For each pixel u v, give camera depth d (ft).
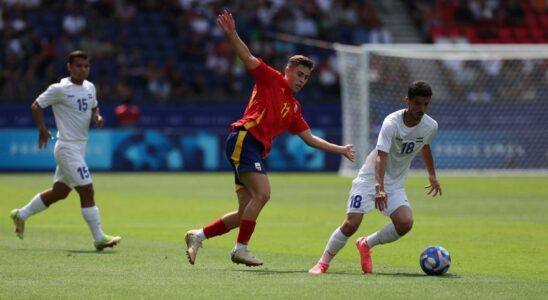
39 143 142.92
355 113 383.45
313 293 95.30
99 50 415.85
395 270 117.60
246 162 113.60
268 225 181.78
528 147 381.81
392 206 114.21
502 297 94.07
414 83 110.32
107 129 375.25
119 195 259.60
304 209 219.00
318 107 387.75
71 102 141.49
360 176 115.03
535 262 127.44
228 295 93.81
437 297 93.35
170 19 438.81
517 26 469.98
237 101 389.60
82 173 139.95
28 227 174.09
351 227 113.19
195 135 380.99
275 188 290.76
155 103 383.86
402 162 114.93
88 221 138.00
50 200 145.07
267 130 114.42
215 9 444.55
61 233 163.73
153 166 378.53
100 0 433.89
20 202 234.79
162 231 169.78
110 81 409.69
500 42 463.83
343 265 123.03
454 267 121.60
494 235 163.53
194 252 116.98
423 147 118.11
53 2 434.71
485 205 232.73
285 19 442.09
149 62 421.18
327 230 172.65
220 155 382.83
